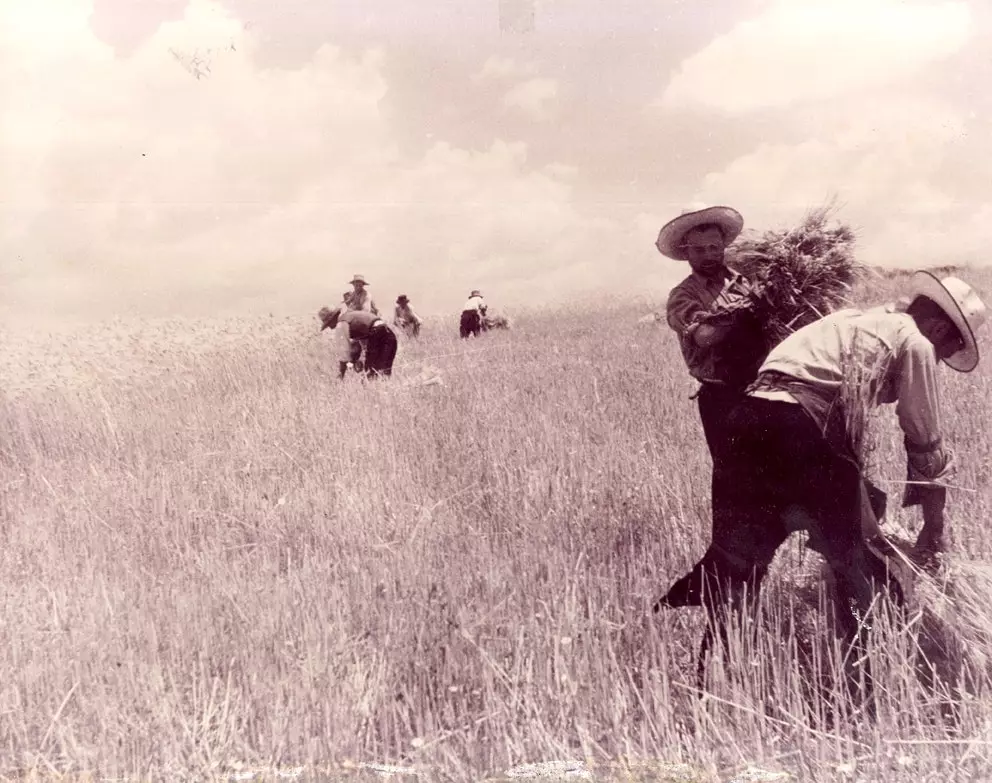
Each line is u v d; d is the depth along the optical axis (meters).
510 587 2.98
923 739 2.44
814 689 2.58
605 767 2.58
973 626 2.63
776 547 2.64
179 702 2.77
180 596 3.12
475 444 3.44
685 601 2.80
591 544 3.14
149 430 3.59
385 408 3.55
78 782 2.65
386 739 2.68
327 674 2.74
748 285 2.94
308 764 2.63
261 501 3.41
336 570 3.14
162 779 2.65
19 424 3.57
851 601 2.56
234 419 3.59
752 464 2.56
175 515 3.41
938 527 2.73
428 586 3.01
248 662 2.82
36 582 3.23
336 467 3.44
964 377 3.32
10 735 2.78
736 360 2.94
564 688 2.68
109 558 3.31
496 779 2.60
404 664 2.79
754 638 2.67
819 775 2.44
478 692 2.72
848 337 2.51
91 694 2.84
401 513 3.34
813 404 2.47
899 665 2.48
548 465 3.37
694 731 2.62
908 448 2.64
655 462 3.35
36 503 3.48
